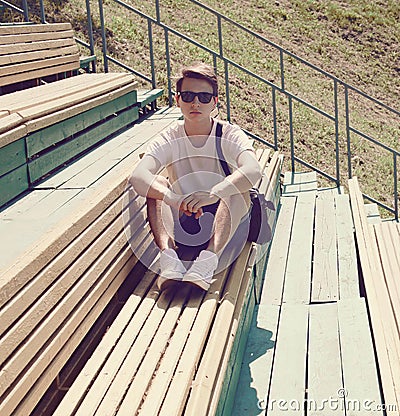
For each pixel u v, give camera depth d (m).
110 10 13.14
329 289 4.18
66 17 12.20
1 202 3.49
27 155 3.77
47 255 2.45
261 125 10.65
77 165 4.33
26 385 2.21
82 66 6.76
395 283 4.63
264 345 3.53
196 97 3.44
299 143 10.48
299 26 16.00
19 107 3.85
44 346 2.37
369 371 3.24
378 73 15.23
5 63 5.05
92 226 2.88
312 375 3.25
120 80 5.68
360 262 4.68
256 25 15.30
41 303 2.36
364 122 12.71
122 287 3.43
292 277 4.40
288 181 6.73
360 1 18.03
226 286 3.37
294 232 5.23
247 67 12.88
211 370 2.64
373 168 10.58
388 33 16.91
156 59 11.88
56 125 4.17
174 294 3.21
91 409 2.33
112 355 2.68
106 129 5.14
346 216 5.60
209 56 12.68
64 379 2.74
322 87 13.57
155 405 2.35
